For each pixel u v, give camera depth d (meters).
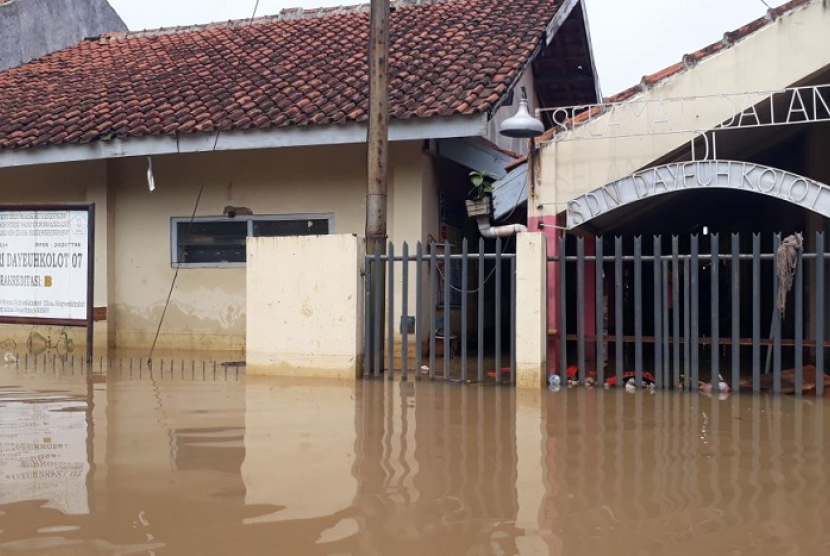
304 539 4.11
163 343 13.84
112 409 7.61
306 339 9.99
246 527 4.28
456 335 13.74
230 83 14.24
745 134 10.91
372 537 4.14
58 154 13.18
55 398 8.26
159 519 4.40
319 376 9.91
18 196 14.61
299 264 10.04
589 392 8.84
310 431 6.63
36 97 15.48
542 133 9.85
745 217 17.22
